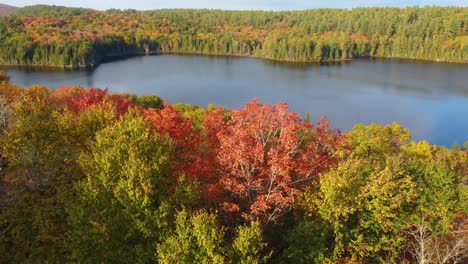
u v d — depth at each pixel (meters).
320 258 22.06
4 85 46.56
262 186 24.58
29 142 23.52
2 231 21.16
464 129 96.81
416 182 26.47
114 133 24.39
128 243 21.58
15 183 23.17
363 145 46.22
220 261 18.00
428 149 54.22
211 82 154.38
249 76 168.38
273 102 121.81
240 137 23.16
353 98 126.62
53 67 189.38
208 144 26.73
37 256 21.17
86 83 149.38
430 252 23.73
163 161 23.02
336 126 99.62
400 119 104.62
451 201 25.11
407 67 192.88
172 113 29.06
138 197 20.42
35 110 27.19
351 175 23.64
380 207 22.56
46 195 23.33
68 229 21.58
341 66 199.00
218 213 24.89
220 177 25.02
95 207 20.80
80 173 24.12
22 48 191.00
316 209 23.42
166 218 21.23
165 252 19.12
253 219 23.97
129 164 21.66
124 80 158.12
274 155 22.95
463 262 24.89
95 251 20.30
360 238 22.88
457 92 134.00
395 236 24.75
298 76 168.25
